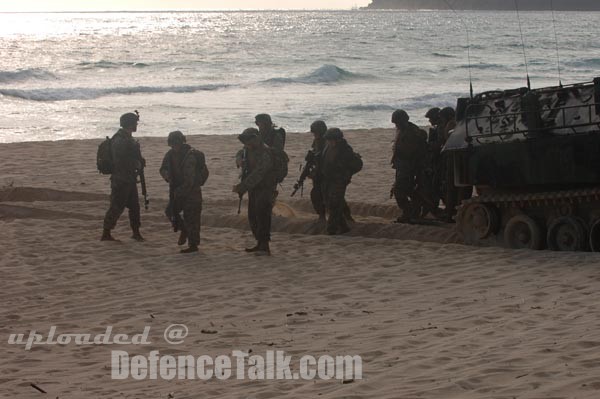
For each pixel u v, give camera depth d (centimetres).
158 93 8319
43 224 2547
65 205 2866
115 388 1192
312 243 2252
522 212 2086
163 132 5722
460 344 1296
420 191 2392
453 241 2214
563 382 1066
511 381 1089
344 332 1430
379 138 4844
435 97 7594
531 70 11200
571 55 14138
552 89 2061
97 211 2777
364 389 1104
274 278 1886
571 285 1680
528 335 1323
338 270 1942
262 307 1641
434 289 1727
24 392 1182
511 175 2023
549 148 1967
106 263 2069
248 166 2114
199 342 1419
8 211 2784
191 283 1858
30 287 1848
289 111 6831
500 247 2114
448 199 2350
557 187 2027
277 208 2672
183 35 19725
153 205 2897
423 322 1464
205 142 4666
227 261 2064
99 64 10919
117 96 8019
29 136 5531
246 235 2412
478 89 8831
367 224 2384
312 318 1545
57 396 1160
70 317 1614
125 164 2295
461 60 13000
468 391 1062
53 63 11194
